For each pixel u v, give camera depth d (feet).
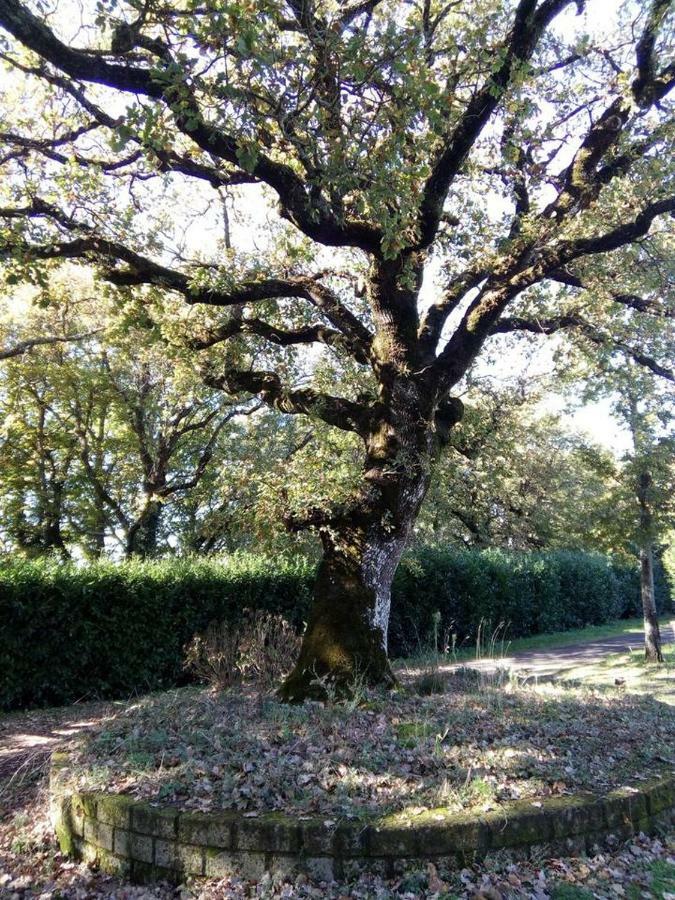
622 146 27.86
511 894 12.56
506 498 69.00
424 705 21.25
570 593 78.48
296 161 28.48
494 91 22.75
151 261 29.50
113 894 13.76
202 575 42.68
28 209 29.17
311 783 15.17
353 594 24.72
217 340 31.35
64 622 36.78
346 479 31.24
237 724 18.98
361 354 30.12
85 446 67.56
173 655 40.40
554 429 76.89
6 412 67.10
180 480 73.20
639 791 15.65
